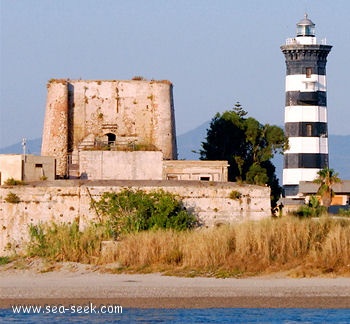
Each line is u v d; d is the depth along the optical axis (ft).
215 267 574.56
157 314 492.13
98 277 566.77
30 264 595.47
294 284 543.80
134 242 598.34
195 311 496.64
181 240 598.34
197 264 577.84
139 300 517.55
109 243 604.90
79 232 642.63
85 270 583.17
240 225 604.90
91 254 604.90
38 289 538.47
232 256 579.07
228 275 564.71
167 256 586.86
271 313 492.95
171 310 498.69
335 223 606.14
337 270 565.12
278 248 580.30
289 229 584.40
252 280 554.87
